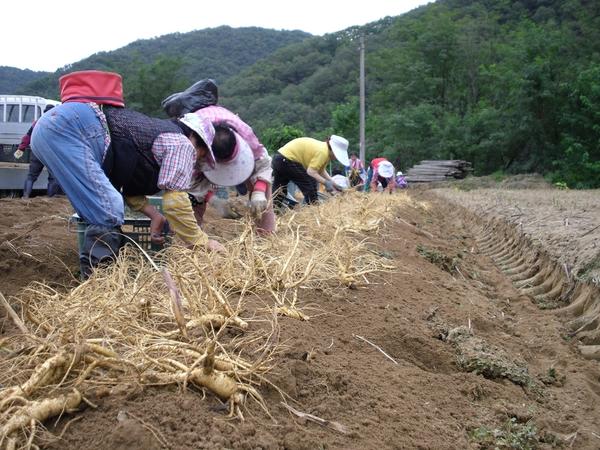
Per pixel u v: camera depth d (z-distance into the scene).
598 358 5.23
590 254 7.23
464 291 6.50
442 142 42.88
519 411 3.66
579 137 33.59
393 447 2.83
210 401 2.67
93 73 4.61
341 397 3.09
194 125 4.84
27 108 13.48
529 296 7.27
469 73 50.38
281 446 2.55
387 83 57.41
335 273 5.16
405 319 4.65
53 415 2.41
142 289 3.54
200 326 3.44
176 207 4.60
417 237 9.84
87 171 4.40
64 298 3.59
